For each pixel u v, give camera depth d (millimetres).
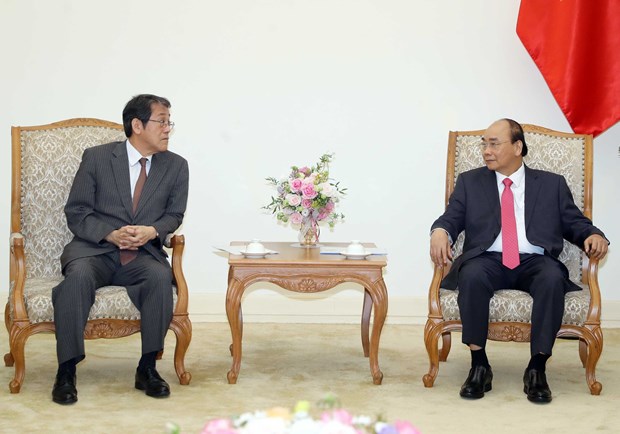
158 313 3443
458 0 4914
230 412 3209
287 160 4961
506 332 3533
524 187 3840
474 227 3811
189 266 4984
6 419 3078
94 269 3500
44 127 3930
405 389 3588
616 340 4660
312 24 4902
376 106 4945
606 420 3186
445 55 4934
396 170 4980
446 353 4086
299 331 4777
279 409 1601
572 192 3977
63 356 3311
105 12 4855
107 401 3334
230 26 4887
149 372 3469
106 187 3729
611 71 4664
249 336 4621
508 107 4961
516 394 3541
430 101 4953
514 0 4910
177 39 4883
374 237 5012
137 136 3736
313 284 3605
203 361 4031
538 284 3490
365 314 4176
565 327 3547
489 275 3637
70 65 4867
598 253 3537
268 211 4977
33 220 3822
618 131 4957
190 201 4957
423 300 5020
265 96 4926
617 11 4645
